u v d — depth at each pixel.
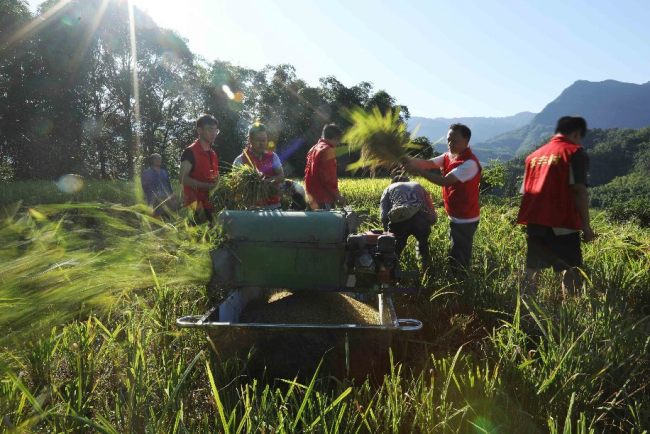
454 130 4.95
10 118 38.16
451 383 2.86
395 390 2.52
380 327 2.94
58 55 38.31
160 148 50.78
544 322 3.60
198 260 3.59
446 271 5.00
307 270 3.69
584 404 2.63
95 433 2.31
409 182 5.43
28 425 2.02
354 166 4.39
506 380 2.78
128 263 2.96
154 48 45.62
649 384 2.84
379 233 3.95
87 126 43.22
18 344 2.16
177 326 3.29
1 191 17.52
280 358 3.21
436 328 3.95
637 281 4.54
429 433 2.35
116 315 3.59
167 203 5.24
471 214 5.04
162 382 2.62
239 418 2.51
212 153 5.39
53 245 2.35
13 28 37.25
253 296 4.25
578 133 4.63
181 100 49.91
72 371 2.77
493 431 2.39
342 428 2.46
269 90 62.09
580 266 4.64
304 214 3.74
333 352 3.21
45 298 2.15
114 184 17.28
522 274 4.86
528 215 4.73
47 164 39.22
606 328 3.18
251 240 3.71
